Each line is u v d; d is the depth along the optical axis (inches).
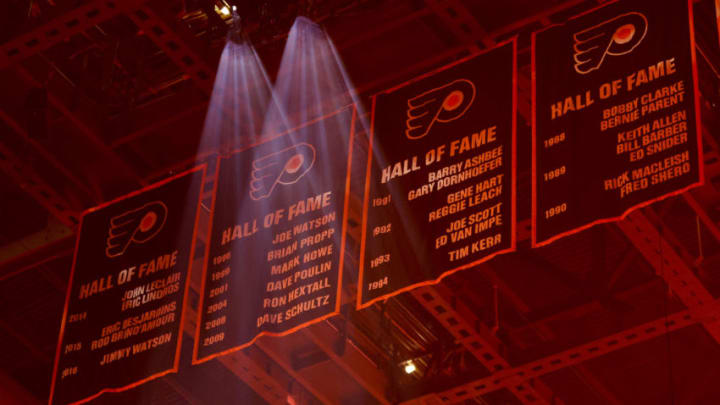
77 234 806.5
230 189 764.6
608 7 660.1
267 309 709.3
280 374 904.9
